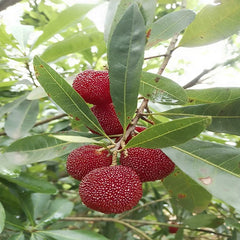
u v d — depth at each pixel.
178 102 0.12
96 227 0.30
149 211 0.27
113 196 0.10
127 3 0.12
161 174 0.12
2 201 0.19
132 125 0.12
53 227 0.23
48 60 0.20
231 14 0.13
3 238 0.19
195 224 0.21
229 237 0.21
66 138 0.09
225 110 0.12
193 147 0.11
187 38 0.14
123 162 0.12
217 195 0.10
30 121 0.20
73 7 0.17
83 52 0.23
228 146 0.11
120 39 0.10
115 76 0.10
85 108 0.12
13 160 0.12
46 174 0.29
